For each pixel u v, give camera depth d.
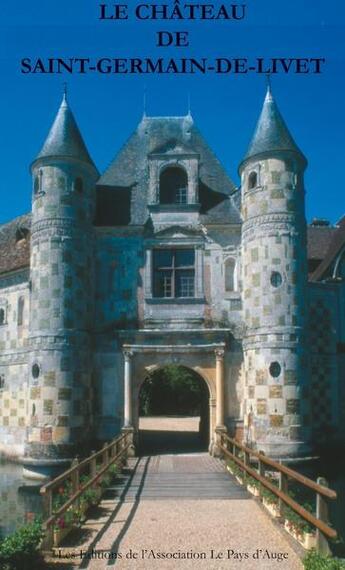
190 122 30.03
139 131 29.73
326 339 26.56
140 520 12.90
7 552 9.45
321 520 10.28
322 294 26.86
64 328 23.92
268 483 13.84
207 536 11.53
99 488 15.00
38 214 24.94
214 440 24.41
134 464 21.78
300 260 23.94
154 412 57.06
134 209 26.52
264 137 24.69
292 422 22.62
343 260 27.84
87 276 25.12
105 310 25.58
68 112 26.19
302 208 24.48
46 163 25.02
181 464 21.75
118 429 24.75
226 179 27.75
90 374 24.84
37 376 23.70
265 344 23.27
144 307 25.52
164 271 26.03
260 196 24.22
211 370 24.94
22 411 26.89
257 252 24.03
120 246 25.97
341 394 26.36
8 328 28.42
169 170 26.81
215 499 15.27
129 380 24.77
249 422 23.47
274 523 12.44
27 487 21.48
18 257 28.98
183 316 25.36
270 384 22.91
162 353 25.06
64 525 11.55
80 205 25.14
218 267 25.66
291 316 23.36
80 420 23.77
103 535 11.70
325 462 25.19
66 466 22.84
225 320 25.27
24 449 24.27
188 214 26.16
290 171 24.30
